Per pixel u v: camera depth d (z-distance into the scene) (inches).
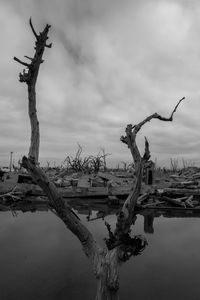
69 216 157.1
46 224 561.6
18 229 522.6
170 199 841.5
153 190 932.6
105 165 1820.9
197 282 296.4
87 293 266.8
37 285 285.7
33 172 148.5
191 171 1710.1
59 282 289.0
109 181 1052.5
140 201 820.0
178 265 347.6
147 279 303.3
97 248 162.9
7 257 368.8
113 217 665.0
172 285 290.4
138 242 163.3
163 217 680.4
